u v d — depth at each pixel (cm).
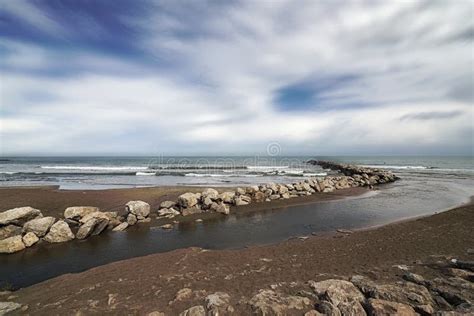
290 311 456
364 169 4266
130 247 1037
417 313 438
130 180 3469
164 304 514
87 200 1773
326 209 1697
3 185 2778
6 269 839
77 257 937
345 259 788
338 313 440
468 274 608
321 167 6969
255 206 1759
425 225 1188
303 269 714
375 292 514
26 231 1080
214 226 1326
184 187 2517
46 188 2459
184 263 791
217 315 446
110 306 516
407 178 3881
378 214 1564
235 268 739
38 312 517
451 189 2661
